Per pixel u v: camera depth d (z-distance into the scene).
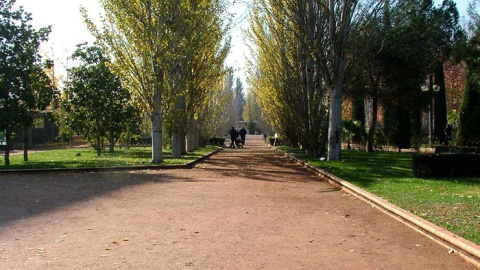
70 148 41.12
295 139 34.88
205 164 22.56
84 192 11.76
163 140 36.25
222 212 8.98
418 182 12.89
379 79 32.62
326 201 10.51
